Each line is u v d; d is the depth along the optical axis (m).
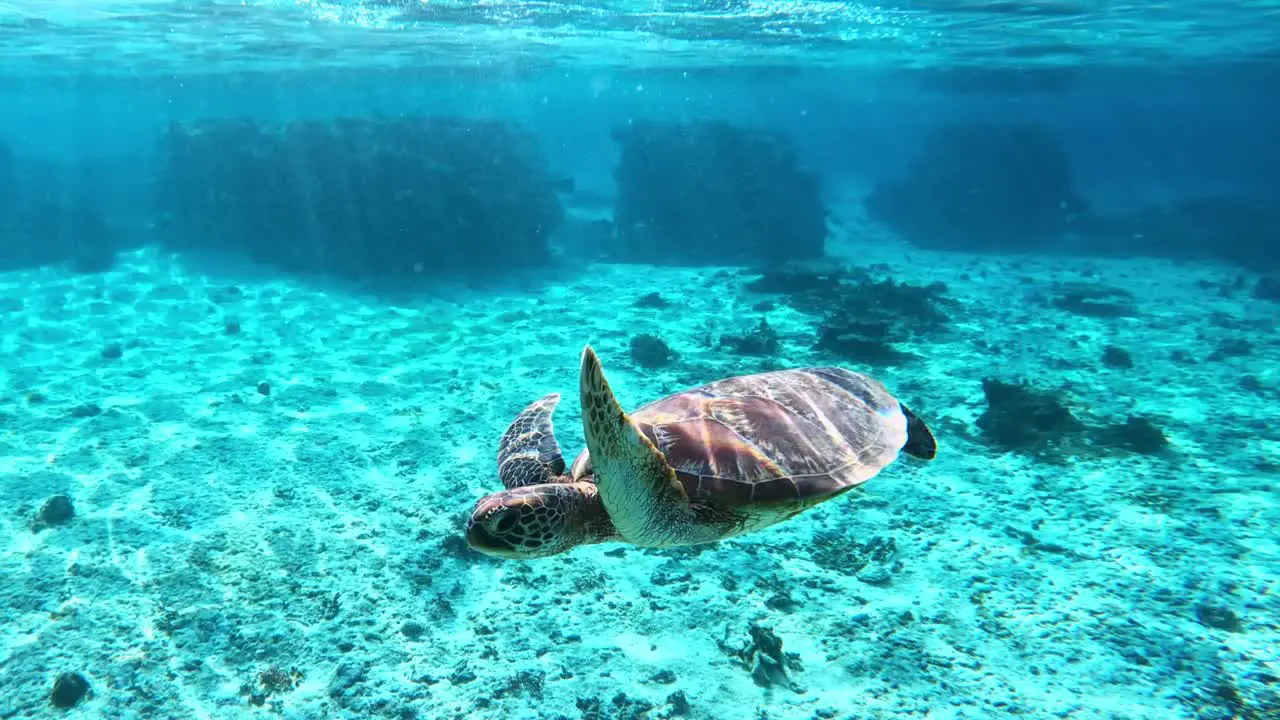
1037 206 32.28
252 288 20.53
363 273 21.81
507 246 23.17
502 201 22.89
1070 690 6.05
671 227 26.53
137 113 80.25
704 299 20.48
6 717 5.65
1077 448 10.85
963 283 23.34
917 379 14.02
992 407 11.86
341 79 43.88
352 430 11.41
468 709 5.82
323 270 22.06
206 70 36.31
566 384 13.62
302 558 7.85
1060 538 8.44
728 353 15.58
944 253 29.53
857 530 8.64
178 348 15.60
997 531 8.61
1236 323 18.44
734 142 26.55
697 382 13.73
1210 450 10.80
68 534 8.16
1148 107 73.56
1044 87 49.84
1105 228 33.50
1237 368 14.86
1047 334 17.45
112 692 5.89
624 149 27.56
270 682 6.02
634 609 7.12
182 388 13.21
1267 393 13.30
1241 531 8.47
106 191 34.19
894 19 22.89
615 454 2.76
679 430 3.69
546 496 2.98
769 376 4.48
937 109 80.75
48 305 18.66
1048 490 9.62
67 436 10.96
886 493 9.55
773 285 21.39
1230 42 28.44
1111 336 17.39
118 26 22.14
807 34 26.42
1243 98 62.78
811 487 3.60
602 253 27.11
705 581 7.59
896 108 83.19
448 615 7.01
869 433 4.12
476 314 18.59
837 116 109.12
